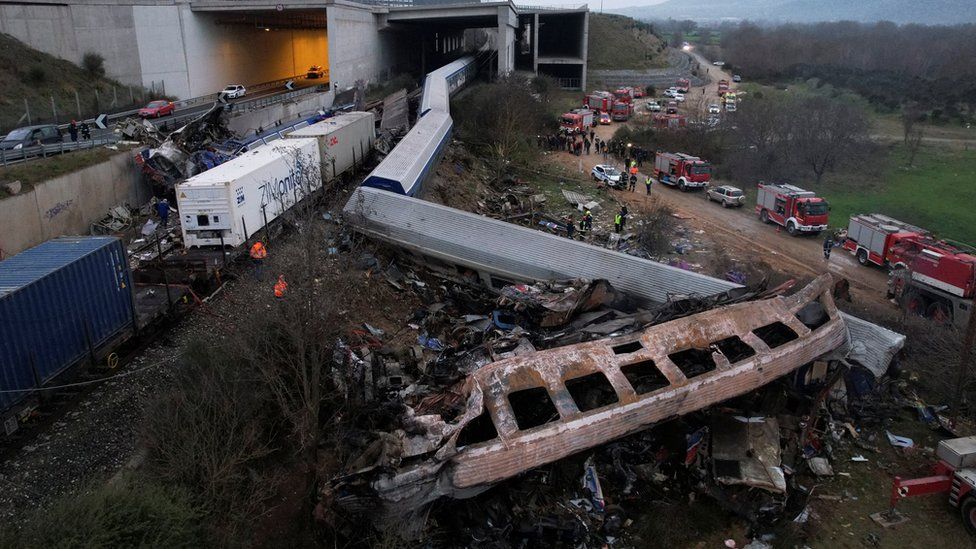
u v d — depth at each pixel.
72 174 26.69
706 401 14.83
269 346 14.92
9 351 13.24
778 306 17.09
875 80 90.81
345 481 11.89
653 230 32.22
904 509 14.31
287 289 15.73
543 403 14.32
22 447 13.70
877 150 54.84
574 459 14.04
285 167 26.78
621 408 13.78
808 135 51.69
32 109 43.56
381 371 16.20
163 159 30.67
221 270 21.77
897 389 18.66
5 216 22.94
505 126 50.12
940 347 19.14
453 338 20.20
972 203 42.34
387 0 100.69
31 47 49.62
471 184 40.16
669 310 17.38
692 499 14.26
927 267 24.02
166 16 57.94
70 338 15.09
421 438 12.12
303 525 12.60
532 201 39.25
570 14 92.62
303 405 14.37
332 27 61.16
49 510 10.53
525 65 95.31
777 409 16.23
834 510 14.27
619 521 13.50
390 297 22.44
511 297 20.34
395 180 26.47
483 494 13.10
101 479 12.83
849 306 23.34
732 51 133.25
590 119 66.44
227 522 11.99
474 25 94.06
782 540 13.18
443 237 24.08
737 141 55.19
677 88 92.38
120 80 55.25
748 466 14.04
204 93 63.28
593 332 16.50
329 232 23.08
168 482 11.95
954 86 79.44
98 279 16.03
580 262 22.41
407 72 91.69
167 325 18.94
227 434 13.10
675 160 45.59
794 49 123.81
